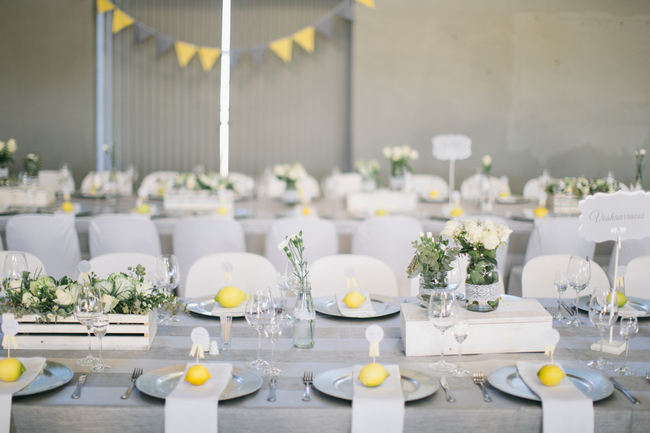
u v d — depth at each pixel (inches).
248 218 167.6
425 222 163.9
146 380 66.9
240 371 69.3
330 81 285.7
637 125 276.8
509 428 62.6
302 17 279.7
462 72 278.8
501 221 157.0
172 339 81.2
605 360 75.4
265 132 287.4
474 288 79.4
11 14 275.6
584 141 279.1
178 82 283.4
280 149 287.4
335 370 69.8
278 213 174.7
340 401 63.5
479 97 279.3
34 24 276.4
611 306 74.3
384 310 93.0
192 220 149.5
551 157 280.2
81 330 77.5
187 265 152.6
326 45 284.2
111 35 281.1
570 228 147.9
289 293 116.3
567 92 277.4
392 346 79.8
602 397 63.9
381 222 147.6
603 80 276.2
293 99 286.4
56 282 79.2
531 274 118.3
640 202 80.0
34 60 277.7
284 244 78.3
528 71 277.4
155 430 62.4
